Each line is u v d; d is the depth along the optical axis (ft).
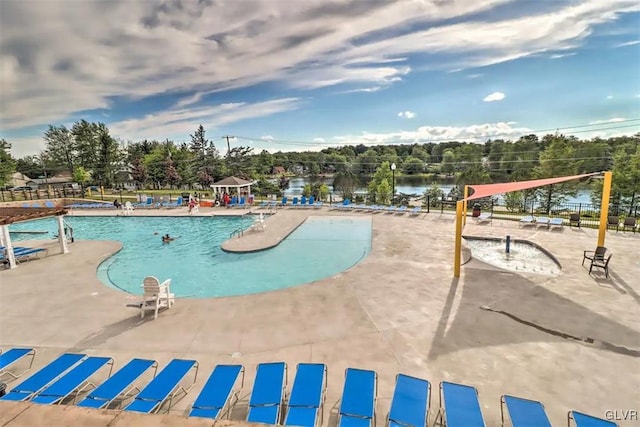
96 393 15.21
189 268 43.16
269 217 74.49
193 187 185.68
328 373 18.75
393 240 50.62
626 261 37.29
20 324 25.35
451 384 15.25
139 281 38.86
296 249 50.47
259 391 15.25
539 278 33.22
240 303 28.58
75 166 185.26
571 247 43.91
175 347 21.86
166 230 67.46
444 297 29.09
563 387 17.30
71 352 21.49
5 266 40.45
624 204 80.33
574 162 98.53
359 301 28.53
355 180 167.94
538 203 102.06
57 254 46.50
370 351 20.94
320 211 81.00
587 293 29.07
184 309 27.61
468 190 56.85
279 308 27.43
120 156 190.60
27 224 75.31
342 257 46.19
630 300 27.45
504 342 21.68
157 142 226.79
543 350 20.68
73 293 31.71
